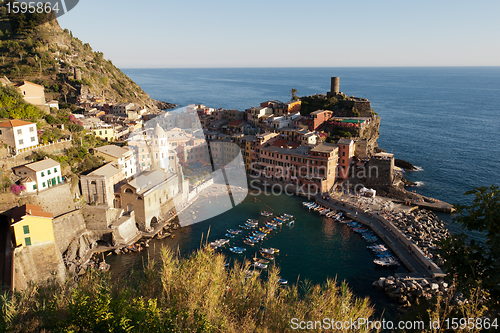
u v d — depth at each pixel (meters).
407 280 77.69
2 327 19.11
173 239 95.62
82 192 95.75
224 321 17.44
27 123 91.06
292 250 94.31
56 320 19.16
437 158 194.75
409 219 111.31
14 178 83.56
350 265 87.44
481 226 23.11
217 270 20.52
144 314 17.64
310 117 182.00
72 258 83.75
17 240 68.06
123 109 188.00
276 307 19.69
